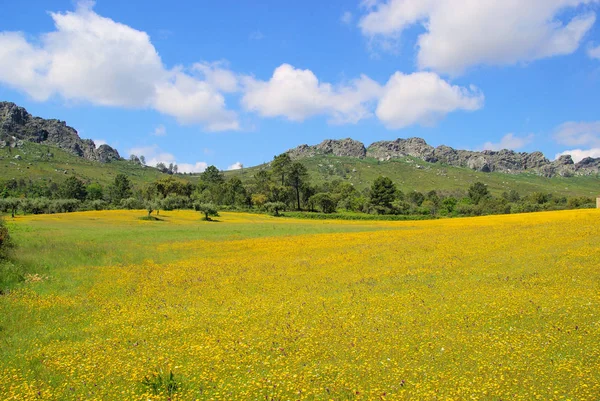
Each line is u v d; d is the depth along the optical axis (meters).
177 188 152.12
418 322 15.37
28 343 14.55
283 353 12.67
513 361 11.16
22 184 198.62
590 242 29.86
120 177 181.38
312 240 45.81
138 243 45.00
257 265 31.72
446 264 27.23
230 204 145.12
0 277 24.22
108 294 22.94
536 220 52.91
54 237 45.56
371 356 12.09
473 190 193.75
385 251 34.53
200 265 32.59
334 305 18.61
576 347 11.99
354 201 149.75
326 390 9.84
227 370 11.32
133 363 11.80
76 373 11.55
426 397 9.25
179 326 15.99
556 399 8.97
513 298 17.80
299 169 151.38
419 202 189.25
